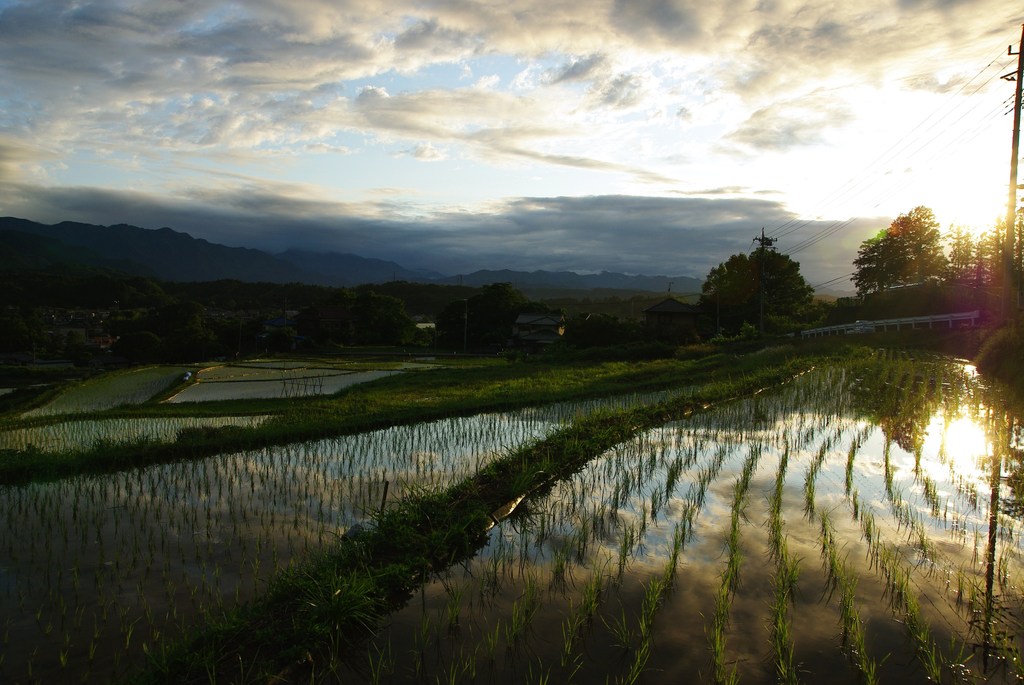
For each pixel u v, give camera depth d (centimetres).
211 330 6103
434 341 6206
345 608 465
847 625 475
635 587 548
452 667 430
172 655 413
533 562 608
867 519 705
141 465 1001
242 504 786
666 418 1414
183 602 513
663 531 686
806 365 2595
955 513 733
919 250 5550
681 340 4559
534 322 5981
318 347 5625
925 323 3925
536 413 1573
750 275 5609
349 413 1531
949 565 587
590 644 457
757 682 409
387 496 823
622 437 1173
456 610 494
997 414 1384
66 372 4747
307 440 1210
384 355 5100
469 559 616
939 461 983
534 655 444
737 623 483
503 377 2594
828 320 5525
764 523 705
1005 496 801
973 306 4106
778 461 999
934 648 447
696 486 858
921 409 1484
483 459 1046
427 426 1380
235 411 1695
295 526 700
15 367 4834
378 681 414
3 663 425
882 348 3300
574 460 976
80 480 910
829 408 1552
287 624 459
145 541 652
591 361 3756
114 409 1780
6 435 1358
